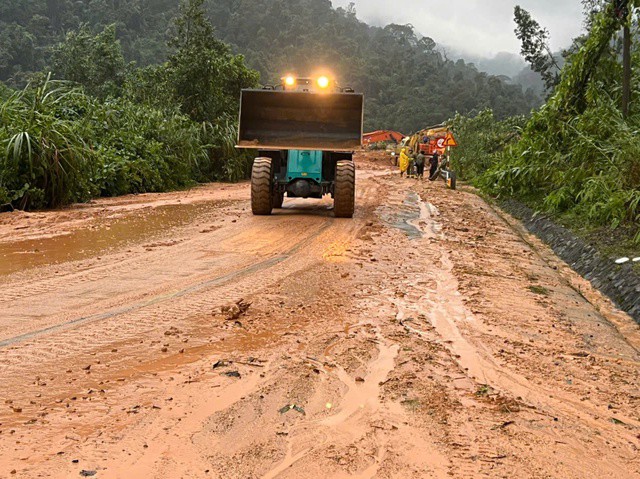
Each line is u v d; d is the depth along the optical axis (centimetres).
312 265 815
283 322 564
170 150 2094
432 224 1278
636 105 1437
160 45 11650
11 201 1268
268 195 1266
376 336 538
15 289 647
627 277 795
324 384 425
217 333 523
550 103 1677
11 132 1321
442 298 689
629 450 362
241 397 396
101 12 12581
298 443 339
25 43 9025
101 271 742
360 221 1255
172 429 347
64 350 470
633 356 554
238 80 2825
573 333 605
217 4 16775
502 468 324
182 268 771
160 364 447
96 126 1880
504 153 1961
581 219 1182
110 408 371
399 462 324
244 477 301
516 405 411
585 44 1583
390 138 7600
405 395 413
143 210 1332
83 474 296
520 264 927
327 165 1350
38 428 342
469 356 509
